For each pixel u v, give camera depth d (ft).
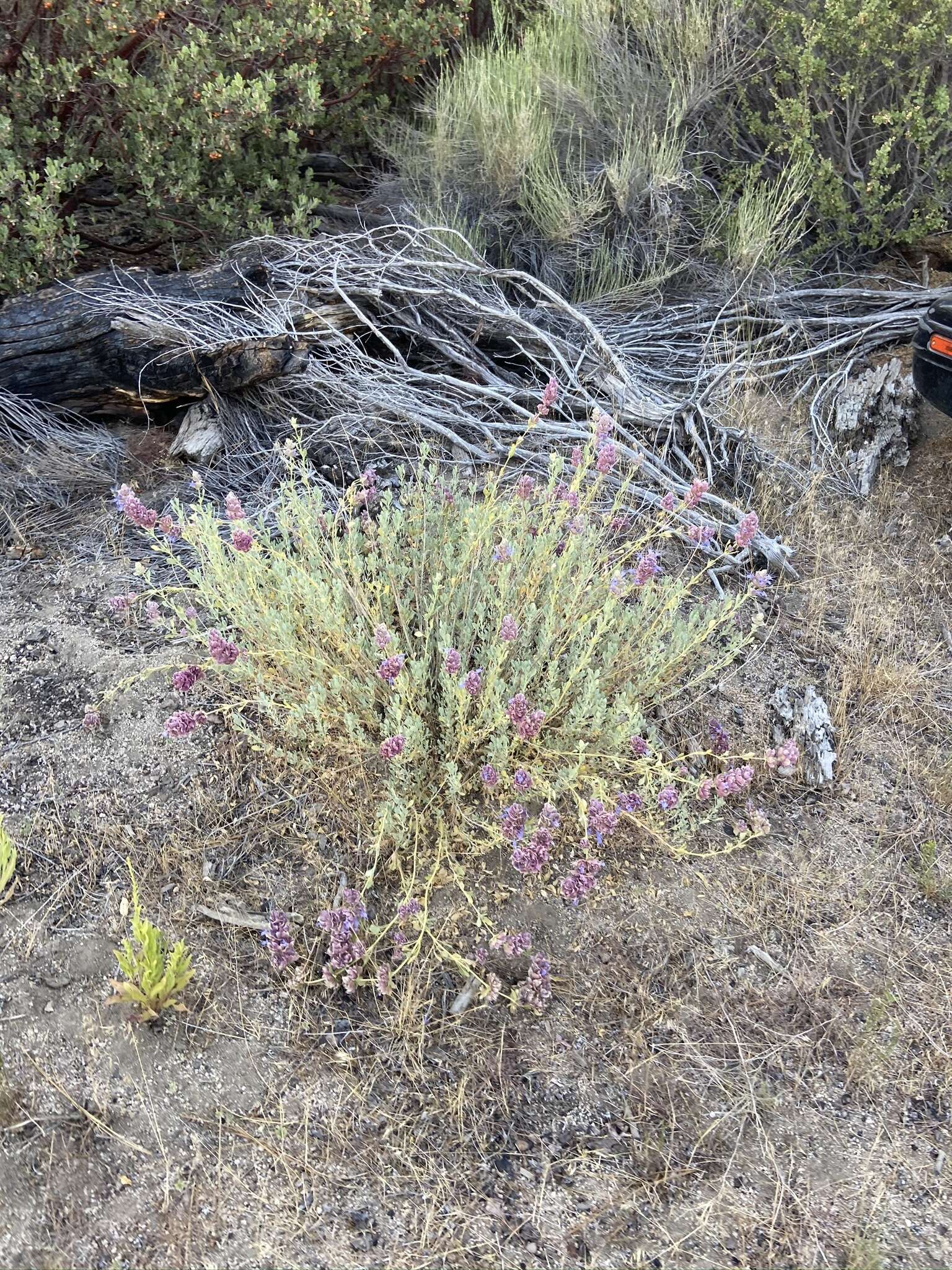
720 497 15.02
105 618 12.00
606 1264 7.34
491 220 19.30
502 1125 8.14
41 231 14.85
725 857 10.35
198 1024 8.54
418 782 9.85
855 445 16.44
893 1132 8.34
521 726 8.98
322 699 9.43
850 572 14.19
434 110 20.62
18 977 8.67
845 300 19.88
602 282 19.01
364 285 16.01
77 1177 7.54
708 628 10.65
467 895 8.86
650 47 21.49
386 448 14.78
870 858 10.54
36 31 16.26
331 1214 7.51
